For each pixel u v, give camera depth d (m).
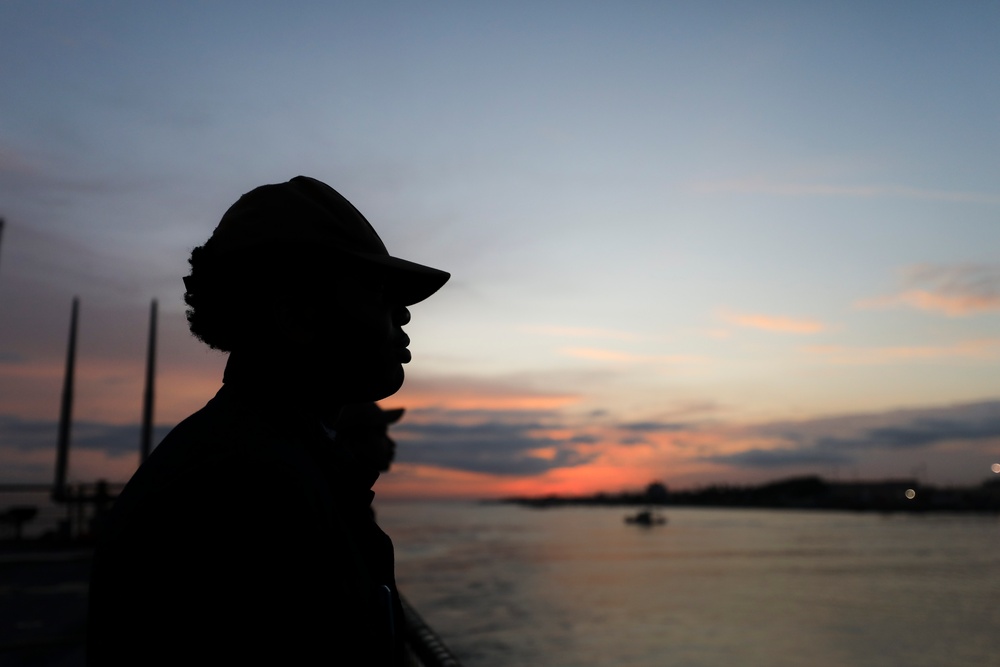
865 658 43.56
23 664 5.36
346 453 1.07
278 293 1.01
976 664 41.97
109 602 0.82
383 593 1.00
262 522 0.83
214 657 0.78
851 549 147.25
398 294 1.14
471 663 40.00
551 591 77.00
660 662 40.84
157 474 0.87
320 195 1.07
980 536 195.50
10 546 14.55
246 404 0.97
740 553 137.75
